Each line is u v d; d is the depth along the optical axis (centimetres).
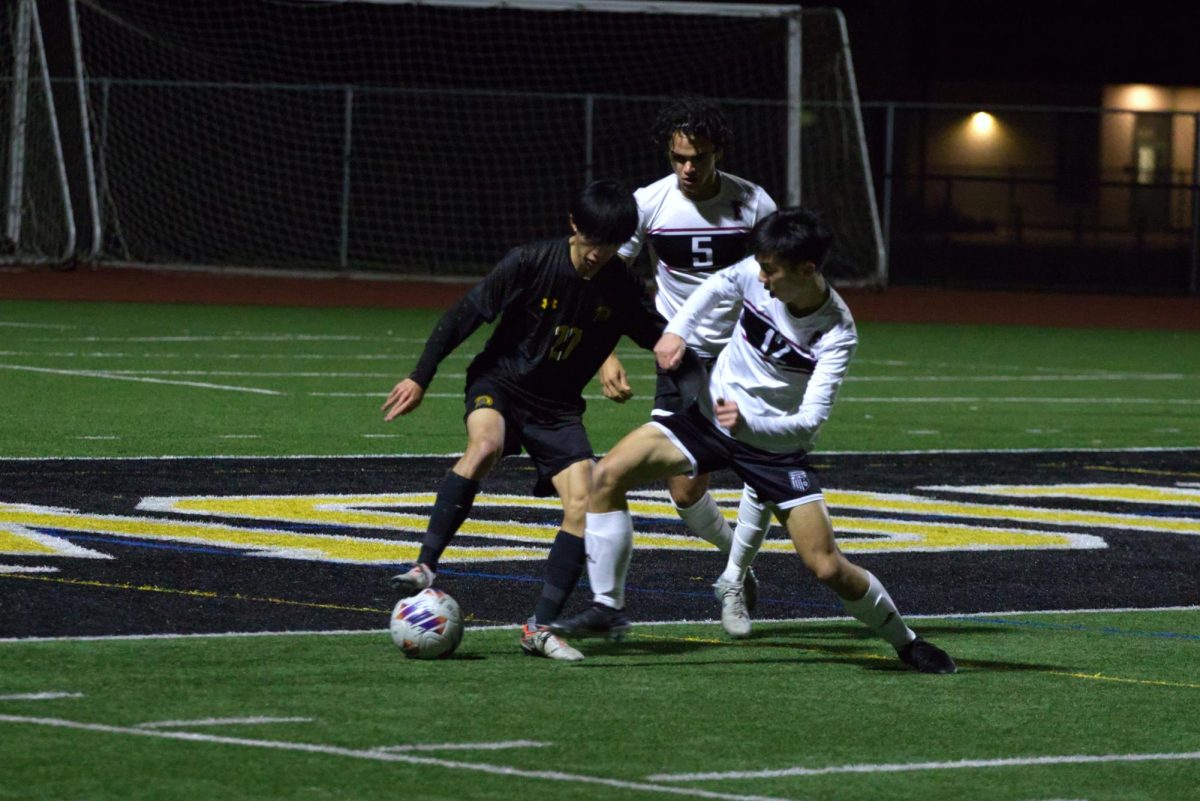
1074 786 1461
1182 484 3572
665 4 8712
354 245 10531
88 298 7994
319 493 3094
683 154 2242
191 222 10119
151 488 3069
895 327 7925
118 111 10025
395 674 1791
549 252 2002
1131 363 6419
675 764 1480
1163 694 1817
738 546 2089
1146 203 11138
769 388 1880
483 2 8675
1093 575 2561
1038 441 4206
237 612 2086
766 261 1812
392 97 10669
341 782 1388
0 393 4462
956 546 2772
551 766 1460
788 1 11156
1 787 1340
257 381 4991
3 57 9119
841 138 9675
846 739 1588
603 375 2131
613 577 1917
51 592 2150
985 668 1925
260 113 10406
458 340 2027
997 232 10962
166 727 1542
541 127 10912
